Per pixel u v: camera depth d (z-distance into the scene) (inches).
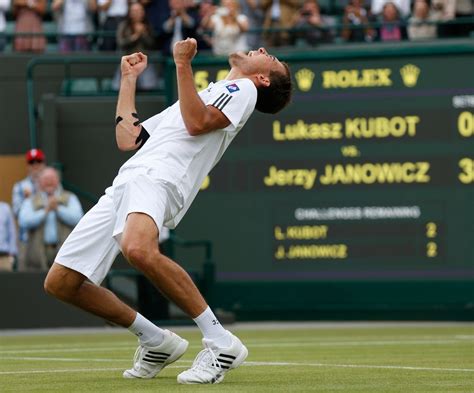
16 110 1101.1
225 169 978.7
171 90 988.6
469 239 942.4
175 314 976.9
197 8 1098.7
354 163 957.8
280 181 969.5
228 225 979.9
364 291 959.0
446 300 945.5
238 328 948.0
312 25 1074.1
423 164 946.1
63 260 384.2
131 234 366.0
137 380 392.5
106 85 1122.7
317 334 831.1
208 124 377.7
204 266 966.4
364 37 1112.2
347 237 960.9
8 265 923.4
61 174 1005.2
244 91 383.2
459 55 941.8
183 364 486.3
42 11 1139.9
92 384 378.3
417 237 949.8
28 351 616.4
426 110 946.7
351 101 956.6
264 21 1120.8
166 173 376.2
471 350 604.7
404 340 722.2
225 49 1056.2
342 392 346.9
